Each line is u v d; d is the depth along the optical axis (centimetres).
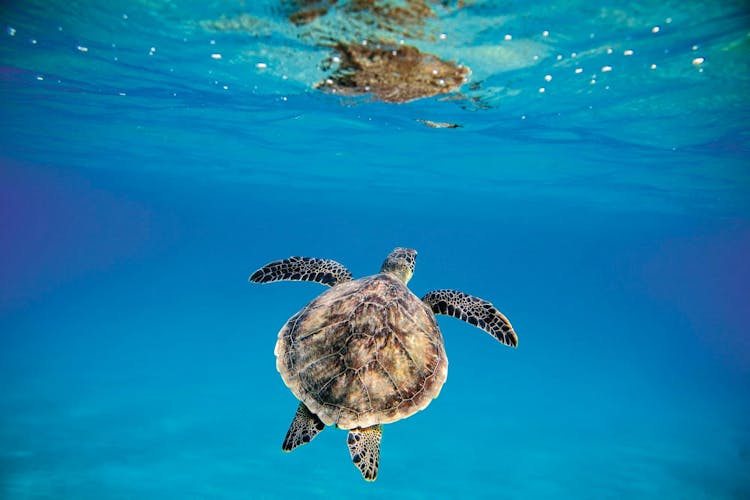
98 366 1898
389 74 991
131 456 1159
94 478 1045
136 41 920
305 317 503
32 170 4416
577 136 1488
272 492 1058
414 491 1102
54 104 1583
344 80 1055
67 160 3362
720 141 1432
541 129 1434
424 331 500
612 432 1597
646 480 1245
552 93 1079
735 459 1429
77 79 1241
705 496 1180
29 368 1805
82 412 1400
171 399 1565
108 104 1504
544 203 3622
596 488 1181
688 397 2200
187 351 2291
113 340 2422
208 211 9012
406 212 6019
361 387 438
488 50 834
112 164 3375
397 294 514
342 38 808
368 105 1279
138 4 750
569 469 1275
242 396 1655
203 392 1662
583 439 1509
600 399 2017
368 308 482
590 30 740
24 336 2383
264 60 969
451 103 1212
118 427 1316
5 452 1125
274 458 1216
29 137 2442
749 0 634
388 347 461
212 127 1756
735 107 1111
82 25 865
